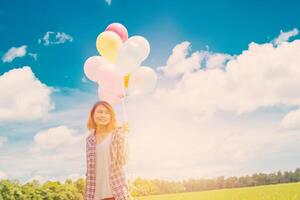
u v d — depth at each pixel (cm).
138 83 539
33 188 1684
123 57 521
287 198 1542
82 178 1703
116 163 444
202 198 1619
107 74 508
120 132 453
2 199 1611
